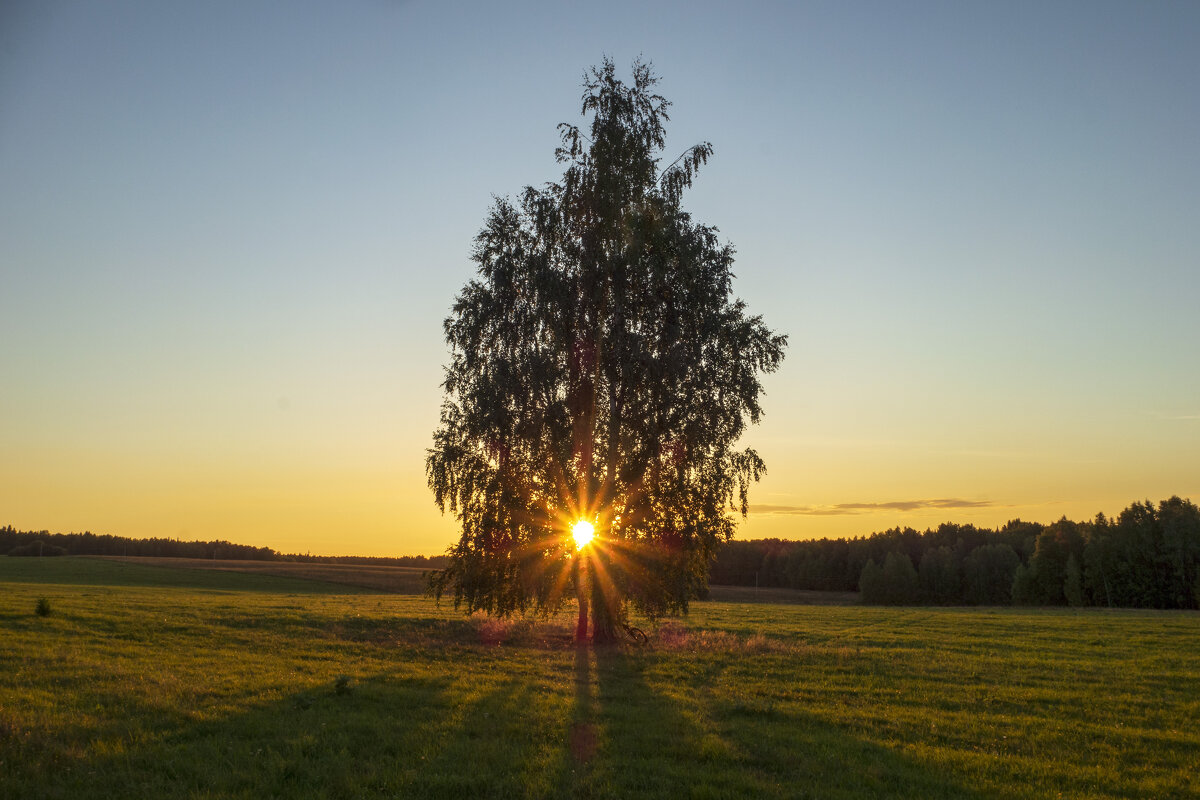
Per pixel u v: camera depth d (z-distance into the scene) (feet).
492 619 105.70
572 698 51.83
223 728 39.93
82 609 99.66
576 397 84.84
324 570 375.86
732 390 86.12
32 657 59.52
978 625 121.70
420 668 63.62
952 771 35.99
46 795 29.12
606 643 84.07
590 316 83.56
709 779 33.63
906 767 36.55
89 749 35.04
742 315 89.45
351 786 30.94
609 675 63.67
